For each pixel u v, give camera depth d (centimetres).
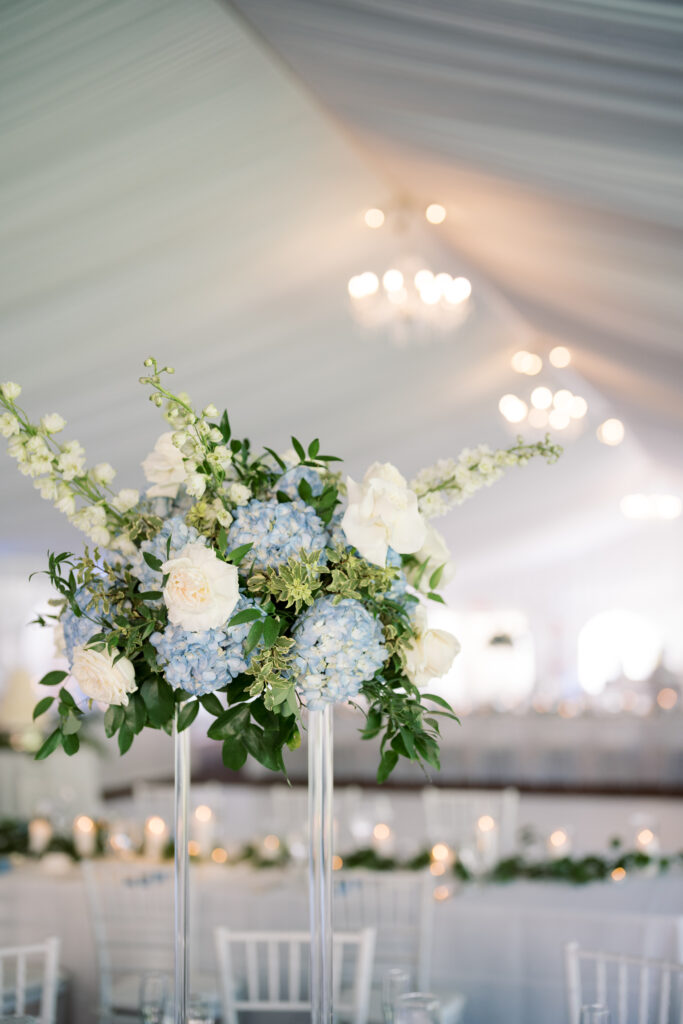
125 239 324
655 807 715
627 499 950
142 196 308
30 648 913
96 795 744
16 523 575
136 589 144
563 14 170
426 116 269
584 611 1366
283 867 417
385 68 247
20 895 391
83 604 143
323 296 421
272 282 392
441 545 151
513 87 217
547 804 729
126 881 381
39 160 274
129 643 136
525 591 1377
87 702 143
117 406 437
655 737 765
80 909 385
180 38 248
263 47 269
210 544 138
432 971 353
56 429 143
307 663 132
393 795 717
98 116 265
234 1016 297
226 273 370
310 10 230
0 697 868
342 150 335
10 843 439
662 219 251
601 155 229
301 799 641
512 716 785
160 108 274
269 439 548
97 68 246
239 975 370
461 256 432
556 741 777
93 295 348
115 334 379
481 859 401
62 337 369
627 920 336
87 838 431
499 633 1172
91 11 226
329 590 137
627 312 369
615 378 554
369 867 406
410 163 328
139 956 377
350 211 371
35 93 248
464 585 1385
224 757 138
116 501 146
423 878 350
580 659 1361
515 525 978
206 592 127
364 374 505
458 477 153
